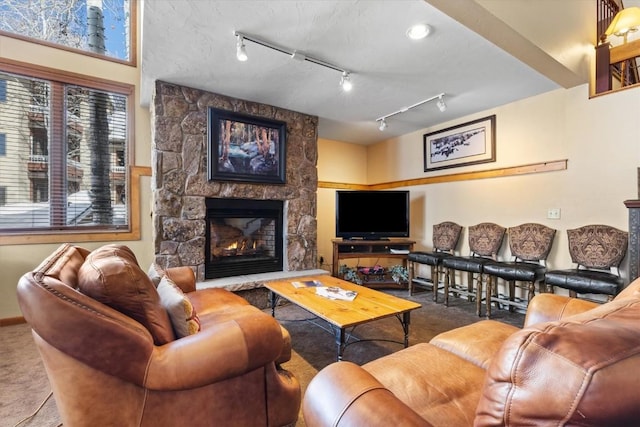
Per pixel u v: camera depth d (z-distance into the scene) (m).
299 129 3.91
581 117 2.99
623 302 0.73
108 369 1.07
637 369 0.50
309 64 2.64
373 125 4.48
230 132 3.36
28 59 3.02
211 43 2.31
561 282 2.60
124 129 3.52
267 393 1.40
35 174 3.08
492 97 3.40
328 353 2.37
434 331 2.80
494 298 3.33
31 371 2.08
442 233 4.12
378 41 2.29
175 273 2.36
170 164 3.04
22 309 1.04
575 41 2.77
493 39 2.18
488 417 0.61
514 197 3.52
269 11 1.94
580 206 2.99
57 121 3.18
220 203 3.38
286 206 3.81
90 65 3.31
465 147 4.04
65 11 3.25
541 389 0.53
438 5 1.82
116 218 3.46
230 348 1.23
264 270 3.68
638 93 2.65
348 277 4.36
